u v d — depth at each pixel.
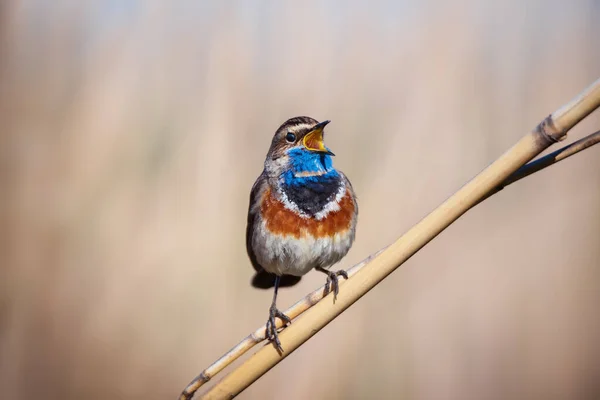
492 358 11.41
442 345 11.31
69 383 11.73
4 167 12.12
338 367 11.11
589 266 11.65
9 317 11.83
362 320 11.37
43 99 12.42
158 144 12.21
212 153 11.99
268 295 11.77
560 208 11.91
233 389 5.42
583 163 12.01
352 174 11.73
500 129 11.92
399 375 11.15
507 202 12.04
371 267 5.13
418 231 4.96
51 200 12.20
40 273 11.95
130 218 12.05
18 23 12.48
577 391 11.35
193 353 11.54
